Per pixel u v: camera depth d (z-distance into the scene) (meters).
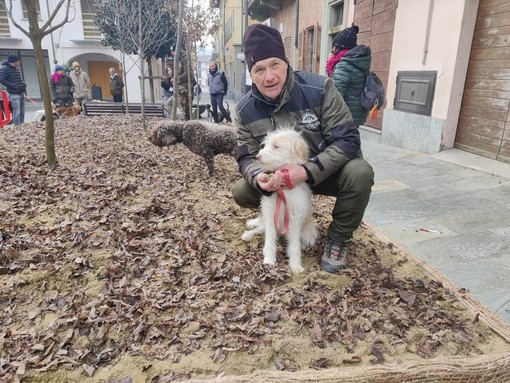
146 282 2.61
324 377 1.77
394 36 8.13
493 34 5.85
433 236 3.68
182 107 10.98
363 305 2.46
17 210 3.47
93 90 27.94
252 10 21.12
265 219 2.88
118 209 3.67
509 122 5.63
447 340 2.22
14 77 10.99
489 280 2.89
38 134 7.88
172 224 3.45
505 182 5.05
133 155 5.92
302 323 2.28
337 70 4.30
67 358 2.00
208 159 4.90
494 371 1.88
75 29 26.94
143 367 1.95
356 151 2.64
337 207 2.74
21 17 26.50
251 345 2.11
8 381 1.87
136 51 12.94
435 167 6.05
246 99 2.85
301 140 2.57
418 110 7.37
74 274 2.63
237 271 2.73
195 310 2.36
